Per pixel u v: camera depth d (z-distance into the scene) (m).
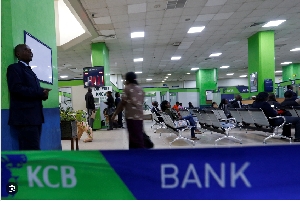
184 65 16.61
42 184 1.13
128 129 2.84
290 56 14.42
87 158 1.12
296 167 1.08
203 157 1.09
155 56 13.09
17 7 2.40
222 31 8.83
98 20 7.07
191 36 9.34
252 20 7.72
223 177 1.09
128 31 8.30
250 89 9.77
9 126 2.10
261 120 4.32
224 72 21.39
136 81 2.94
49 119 3.11
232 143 4.65
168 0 5.96
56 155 1.12
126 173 1.11
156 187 1.10
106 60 10.20
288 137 4.42
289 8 6.79
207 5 6.40
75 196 1.12
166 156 1.10
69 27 8.53
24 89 1.96
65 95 8.68
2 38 2.16
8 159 1.14
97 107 8.79
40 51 2.95
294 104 4.97
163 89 18.59
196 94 18.83
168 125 5.39
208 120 5.14
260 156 1.08
